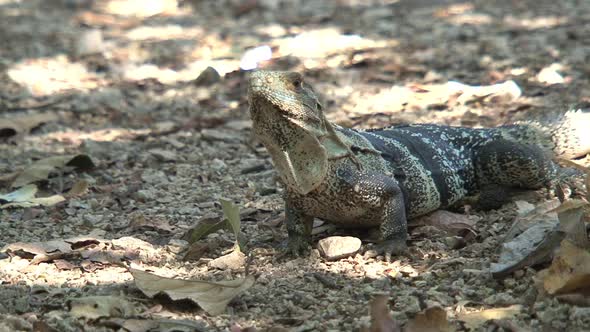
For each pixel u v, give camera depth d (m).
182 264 10.30
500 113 15.65
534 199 11.58
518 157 11.46
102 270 10.13
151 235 11.31
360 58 20.36
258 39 23.05
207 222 10.76
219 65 20.52
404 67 19.12
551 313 8.26
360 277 9.62
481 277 9.20
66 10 27.88
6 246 10.73
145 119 16.97
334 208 10.41
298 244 10.49
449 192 11.46
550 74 17.52
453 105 16.48
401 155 11.11
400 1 27.11
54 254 10.41
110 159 14.71
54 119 16.89
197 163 14.51
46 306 9.06
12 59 21.58
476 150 11.80
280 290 9.35
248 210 11.88
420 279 9.44
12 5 28.78
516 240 9.38
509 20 23.34
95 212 12.38
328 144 10.19
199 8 27.48
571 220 8.93
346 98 17.45
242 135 15.88
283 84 9.80
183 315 8.81
